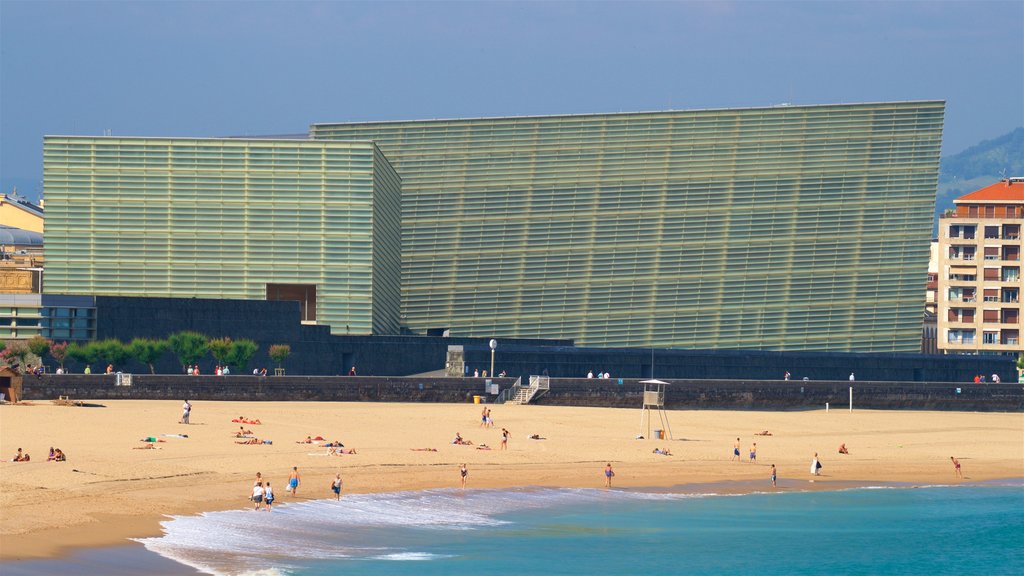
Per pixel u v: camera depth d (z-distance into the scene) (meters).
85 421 149.88
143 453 125.12
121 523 91.50
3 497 95.50
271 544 90.62
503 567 89.94
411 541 96.56
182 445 133.38
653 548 100.50
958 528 115.31
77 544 83.75
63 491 99.88
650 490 126.81
